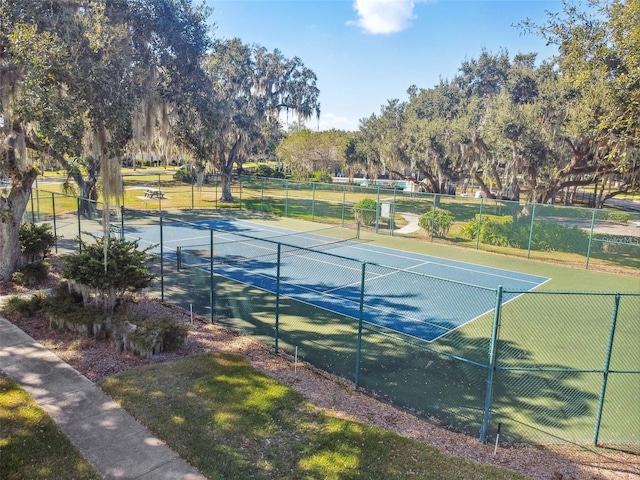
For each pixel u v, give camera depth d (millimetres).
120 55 10039
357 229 23266
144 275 9906
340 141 49406
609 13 14711
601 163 20219
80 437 5781
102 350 8484
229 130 31125
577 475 5453
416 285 14406
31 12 8320
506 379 8055
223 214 29703
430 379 7992
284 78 37125
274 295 12758
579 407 7184
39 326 9531
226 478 5078
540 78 27891
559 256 19656
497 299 6059
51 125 8391
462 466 5406
